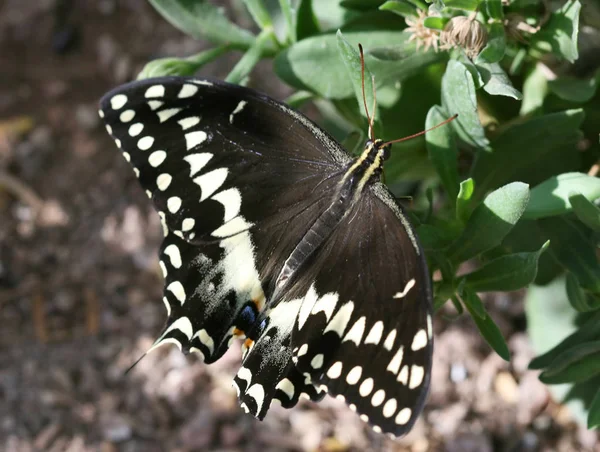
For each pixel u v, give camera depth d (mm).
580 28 347
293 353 311
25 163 522
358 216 312
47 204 509
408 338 294
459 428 439
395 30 343
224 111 317
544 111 361
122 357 467
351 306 305
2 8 574
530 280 311
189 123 316
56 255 496
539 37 329
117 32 561
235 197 324
